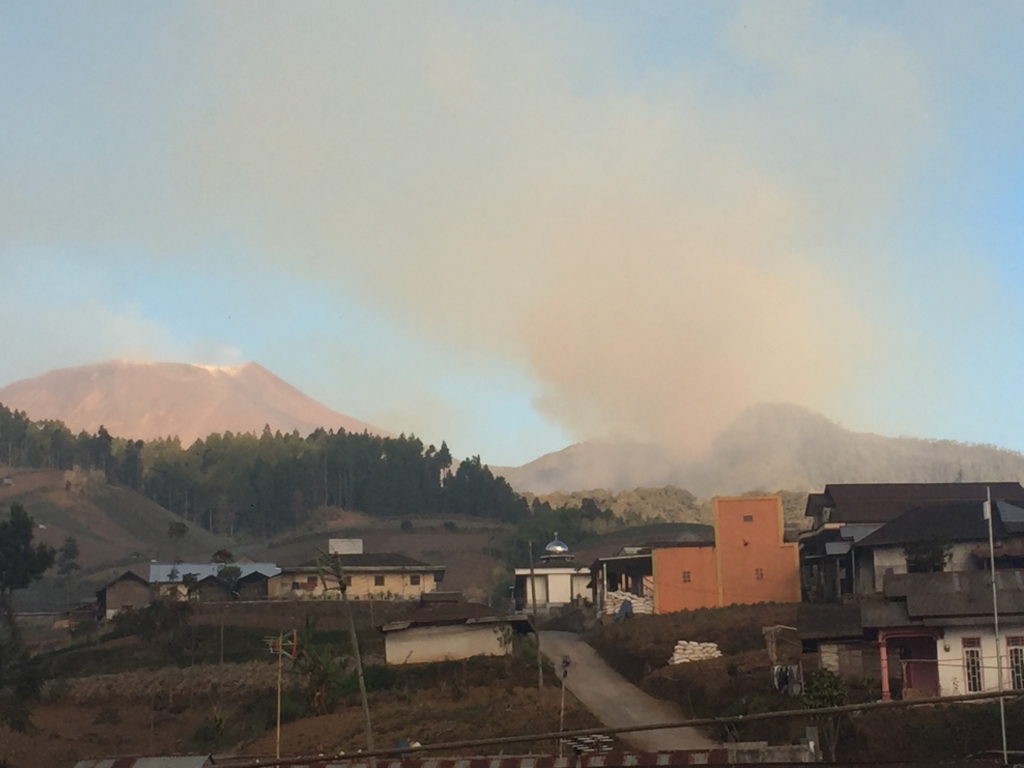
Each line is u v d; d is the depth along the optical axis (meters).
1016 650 42.09
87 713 57.31
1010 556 61.53
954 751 38.62
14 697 56.97
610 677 58.56
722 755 20.80
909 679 43.50
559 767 20.78
